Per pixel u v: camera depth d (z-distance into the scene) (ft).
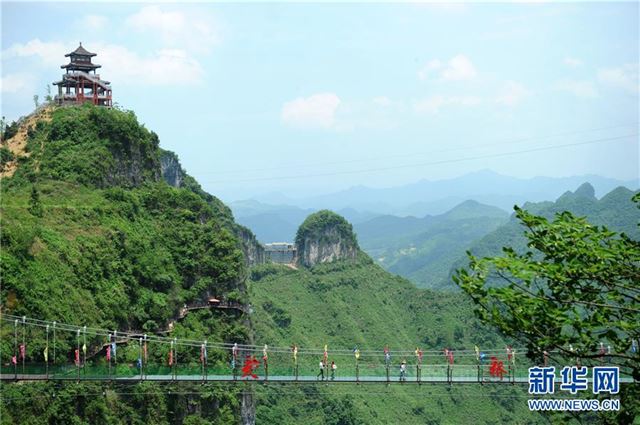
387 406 647.15
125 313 347.56
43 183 400.26
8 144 440.86
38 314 291.17
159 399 334.03
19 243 308.81
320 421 597.11
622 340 116.88
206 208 459.32
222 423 370.94
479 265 119.75
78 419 284.82
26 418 264.72
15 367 263.29
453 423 652.89
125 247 377.09
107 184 420.36
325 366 303.48
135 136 450.71
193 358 362.94
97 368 292.40
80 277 330.13
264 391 601.62
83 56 479.41
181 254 419.95
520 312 115.24
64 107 458.50
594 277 114.42
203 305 411.95
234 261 432.66
